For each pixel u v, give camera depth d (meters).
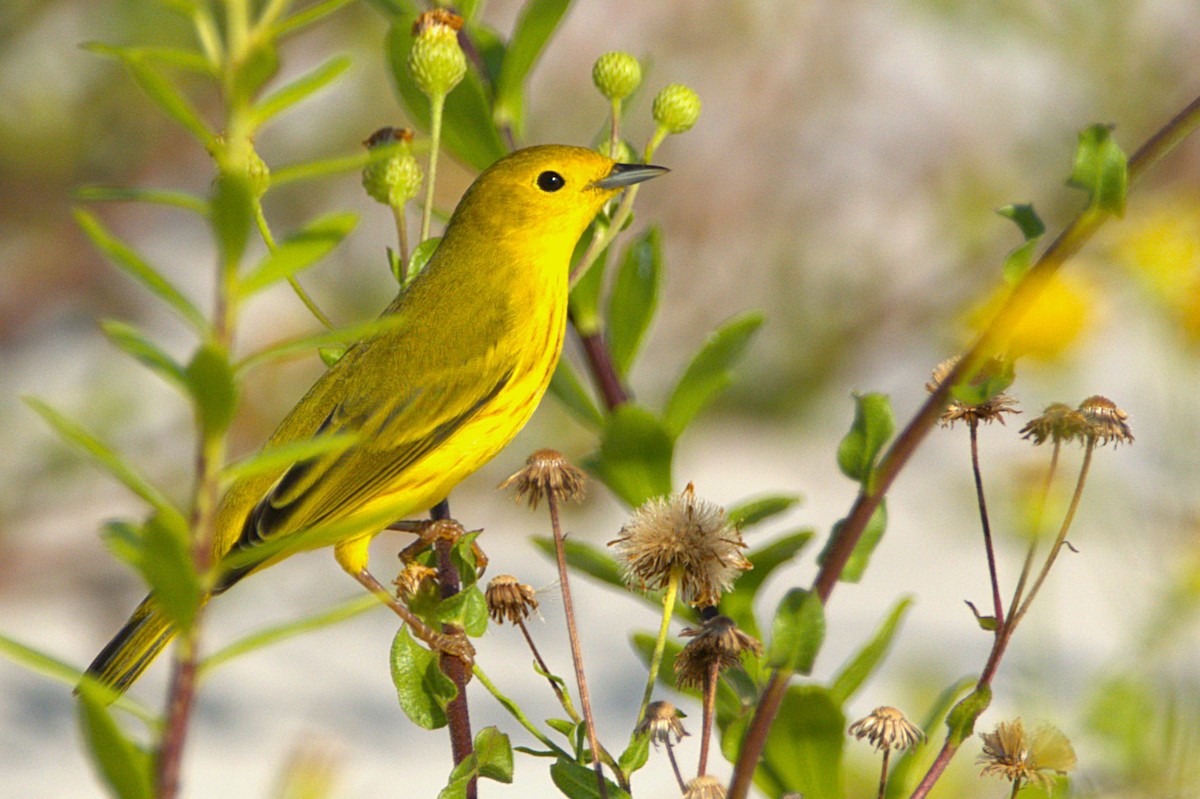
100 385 15.73
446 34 5.96
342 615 2.50
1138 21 16.08
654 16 19.66
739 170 19.73
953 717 4.40
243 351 16.14
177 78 16.78
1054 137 18.27
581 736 4.43
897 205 19.47
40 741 14.54
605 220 7.08
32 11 17.16
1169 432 8.71
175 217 20.30
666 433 5.61
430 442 7.41
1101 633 13.48
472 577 4.94
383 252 17.44
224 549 7.22
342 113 17.80
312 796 3.38
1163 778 6.09
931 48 19.45
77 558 16.34
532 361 7.75
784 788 4.79
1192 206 9.20
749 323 6.13
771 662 3.71
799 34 19.70
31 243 18.41
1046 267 4.22
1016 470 9.52
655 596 5.56
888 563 16.75
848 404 19.50
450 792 4.27
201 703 14.79
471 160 6.91
